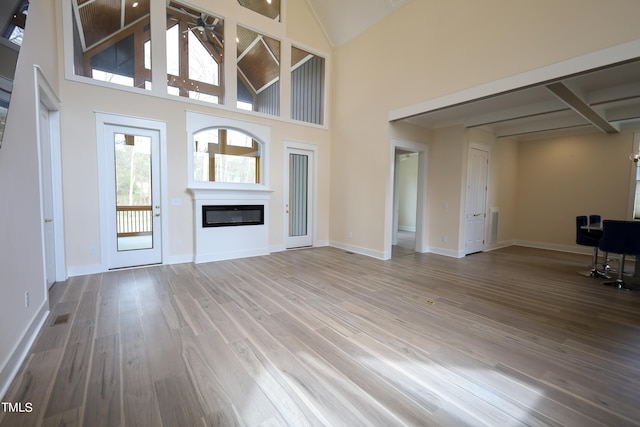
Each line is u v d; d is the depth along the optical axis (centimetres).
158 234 441
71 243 375
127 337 223
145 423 139
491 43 347
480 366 193
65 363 187
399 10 470
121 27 410
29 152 225
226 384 170
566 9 286
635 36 248
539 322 263
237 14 496
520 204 700
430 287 362
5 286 172
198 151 477
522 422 145
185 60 468
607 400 162
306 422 142
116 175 405
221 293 326
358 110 560
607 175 573
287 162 575
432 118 531
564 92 349
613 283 379
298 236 608
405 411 151
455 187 550
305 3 581
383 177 514
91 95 379
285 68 560
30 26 238
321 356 202
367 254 548
